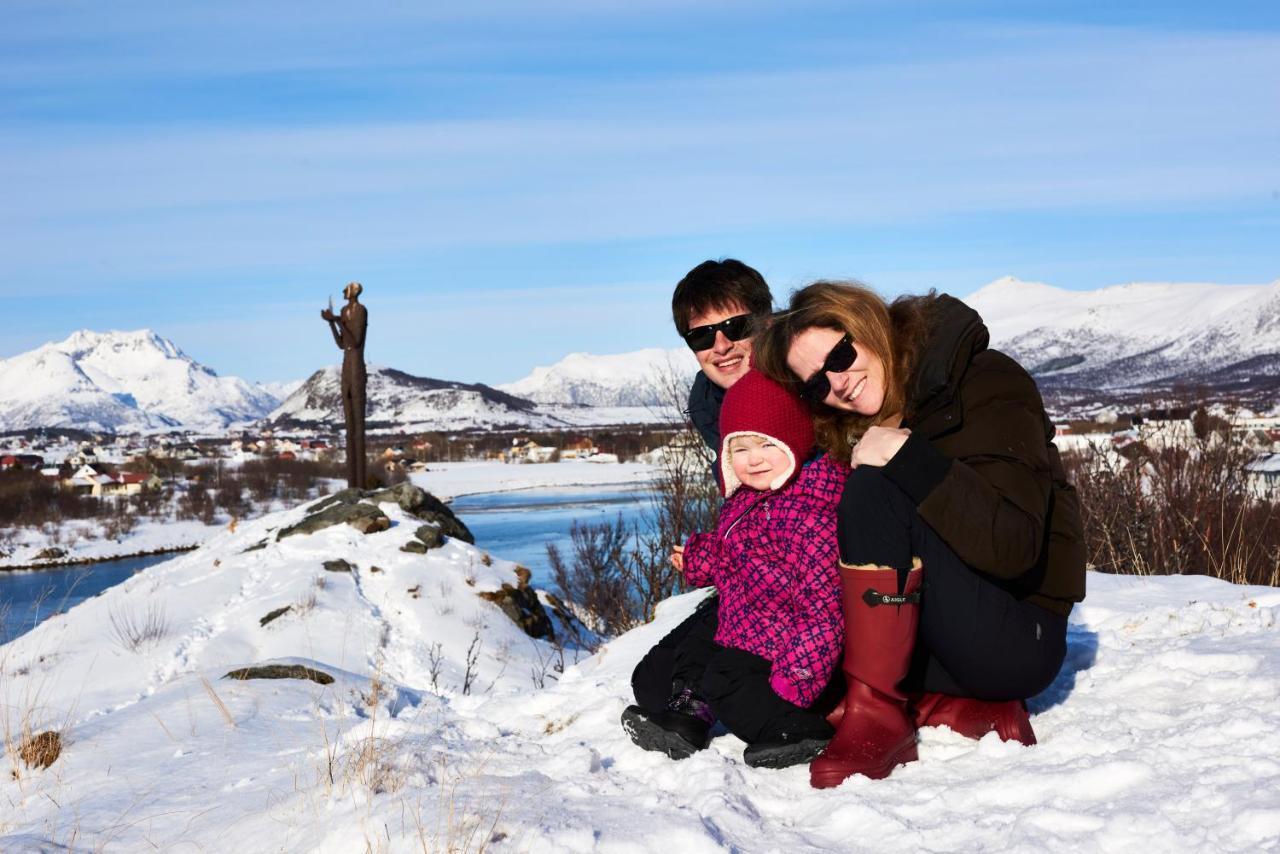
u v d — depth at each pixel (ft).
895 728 8.71
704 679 9.61
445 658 42.75
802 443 9.25
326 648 42.16
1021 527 8.02
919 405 8.77
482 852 7.50
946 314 8.71
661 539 42.68
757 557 9.38
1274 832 6.22
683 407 42.11
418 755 10.30
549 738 11.42
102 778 11.68
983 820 7.28
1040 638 8.68
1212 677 9.68
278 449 565.12
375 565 51.39
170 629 42.91
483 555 55.16
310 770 10.64
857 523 8.49
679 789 8.84
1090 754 8.24
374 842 7.95
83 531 234.38
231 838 8.96
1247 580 22.80
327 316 63.77
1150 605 14.39
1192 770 7.43
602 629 52.29
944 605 8.51
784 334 9.00
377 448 650.84
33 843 9.38
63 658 38.93
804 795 8.58
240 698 15.07
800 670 9.07
